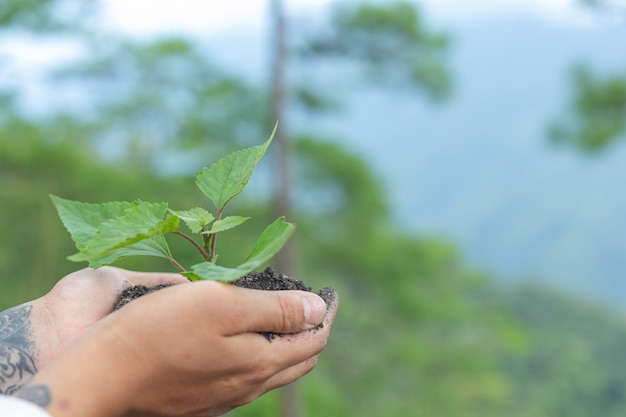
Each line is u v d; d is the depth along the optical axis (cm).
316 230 1178
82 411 86
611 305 2944
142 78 1094
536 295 2884
